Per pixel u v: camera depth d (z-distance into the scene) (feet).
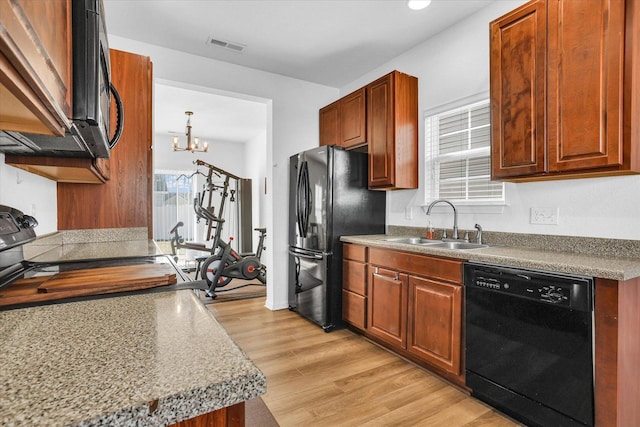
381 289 8.72
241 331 10.11
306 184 11.19
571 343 4.89
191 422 1.53
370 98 10.58
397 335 8.18
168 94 14.52
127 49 9.78
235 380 1.55
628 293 4.63
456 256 6.68
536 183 7.25
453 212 9.16
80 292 3.10
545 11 5.86
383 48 10.39
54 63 1.97
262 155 21.97
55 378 1.51
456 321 6.67
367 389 6.81
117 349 1.86
